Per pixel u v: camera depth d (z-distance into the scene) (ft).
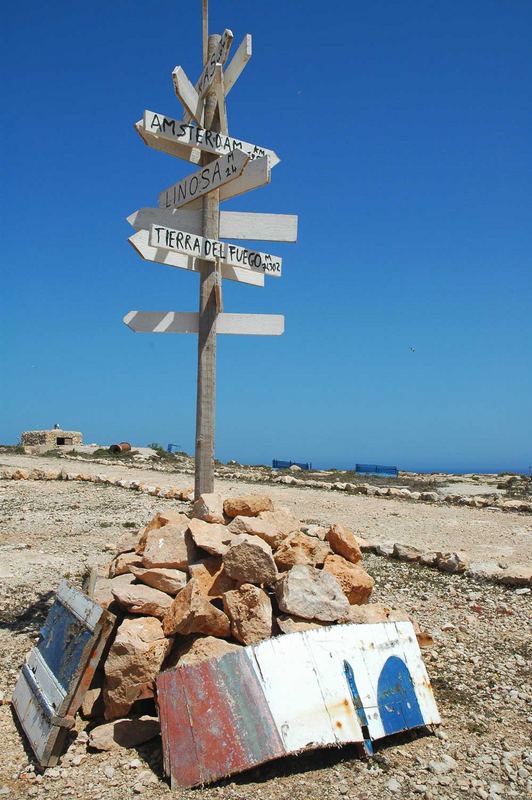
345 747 13.76
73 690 13.41
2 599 23.30
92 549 31.68
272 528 17.90
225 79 18.81
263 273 19.77
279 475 72.23
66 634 14.79
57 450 101.76
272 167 20.17
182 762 12.51
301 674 13.48
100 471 72.13
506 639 21.16
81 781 12.69
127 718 14.53
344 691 13.71
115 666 14.44
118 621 15.94
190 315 19.26
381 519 44.34
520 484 76.69
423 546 35.32
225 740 12.53
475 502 54.24
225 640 15.17
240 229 19.07
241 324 19.21
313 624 15.33
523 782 13.02
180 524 17.67
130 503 46.57
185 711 12.94
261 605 15.03
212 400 19.03
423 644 17.79
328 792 12.30
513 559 32.42
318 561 18.22
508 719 15.80
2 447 108.78
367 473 92.63
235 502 18.90
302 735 12.74
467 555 31.50
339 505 50.14
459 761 13.71
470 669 18.72
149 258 17.81
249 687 13.00
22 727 14.58
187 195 19.13
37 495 50.19
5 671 17.78
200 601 14.92
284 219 19.33
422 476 94.17
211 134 18.83
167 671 13.52
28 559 29.19
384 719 13.96
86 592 18.53
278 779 12.65
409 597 25.54
